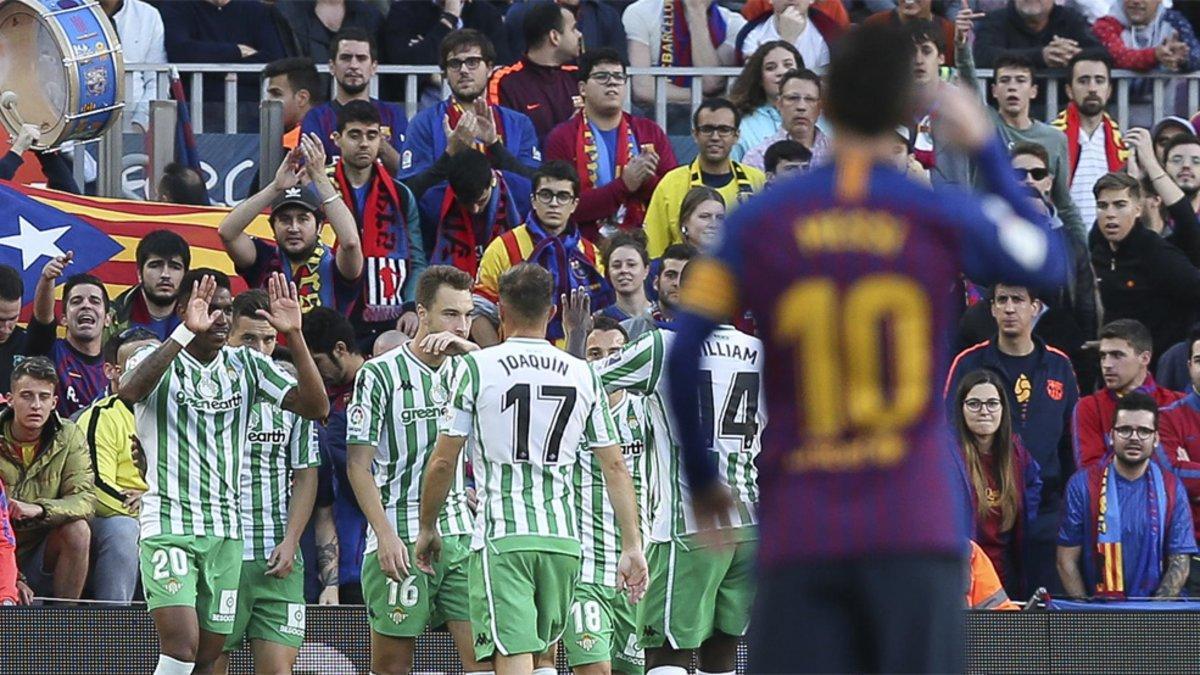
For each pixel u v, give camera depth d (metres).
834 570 14.54
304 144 36.38
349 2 44.72
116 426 32.69
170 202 38.66
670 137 42.94
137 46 42.31
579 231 38.84
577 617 28.97
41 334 35.03
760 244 14.74
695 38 44.28
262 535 29.28
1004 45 44.44
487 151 39.19
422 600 29.02
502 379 26.05
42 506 31.31
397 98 42.34
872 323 14.55
